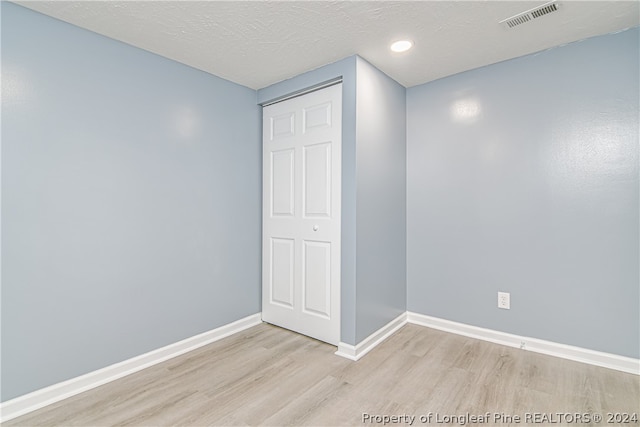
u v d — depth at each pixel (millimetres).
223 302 2602
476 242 2482
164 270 2215
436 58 2270
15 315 1611
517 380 1871
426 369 2020
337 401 1705
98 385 1876
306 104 2561
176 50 2115
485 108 2420
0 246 1573
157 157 2174
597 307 2016
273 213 2832
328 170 2400
